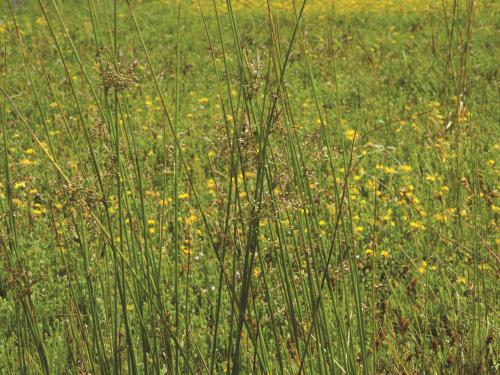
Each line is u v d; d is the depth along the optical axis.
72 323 2.44
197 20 15.65
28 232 5.08
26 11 16.11
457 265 4.12
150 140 7.27
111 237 2.01
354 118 7.97
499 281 3.57
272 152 2.04
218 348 3.63
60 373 2.89
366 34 13.15
